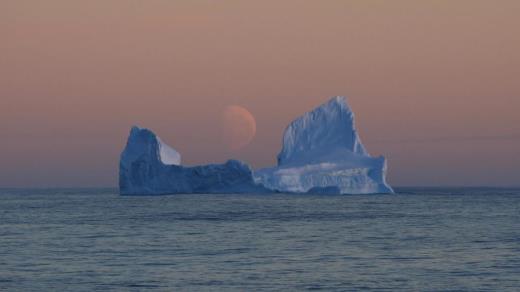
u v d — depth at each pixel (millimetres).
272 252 197875
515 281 150500
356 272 161500
